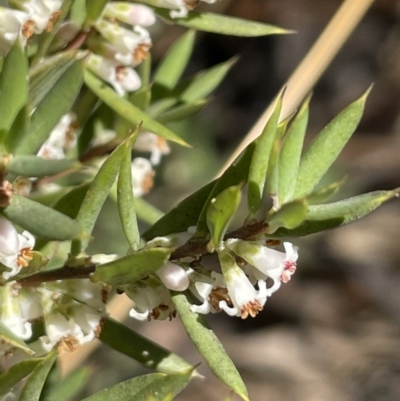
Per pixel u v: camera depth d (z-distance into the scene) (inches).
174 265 6.4
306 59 8.6
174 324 21.6
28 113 6.2
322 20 26.6
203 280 6.4
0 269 6.6
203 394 20.1
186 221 6.6
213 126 24.5
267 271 6.3
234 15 26.0
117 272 6.2
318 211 6.2
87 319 6.8
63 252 7.3
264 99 25.9
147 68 8.0
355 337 22.5
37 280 6.7
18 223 6.2
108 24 7.2
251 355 21.8
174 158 22.2
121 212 6.4
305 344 22.3
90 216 6.6
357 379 21.5
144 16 7.2
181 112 7.8
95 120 7.9
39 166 6.2
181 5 7.2
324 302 23.2
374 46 27.1
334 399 21.0
